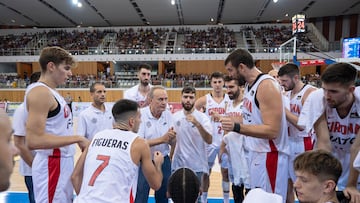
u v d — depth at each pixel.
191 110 2.95
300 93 2.84
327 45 18.52
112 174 1.61
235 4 17.88
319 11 19.69
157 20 22.44
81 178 1.81
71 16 21.17
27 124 1.75
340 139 1.80
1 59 19.70
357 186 1.68
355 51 9.80
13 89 17.58
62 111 1.93
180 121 2.95
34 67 20.06
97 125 3.02
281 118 1.81
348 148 1.80
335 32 21.53
